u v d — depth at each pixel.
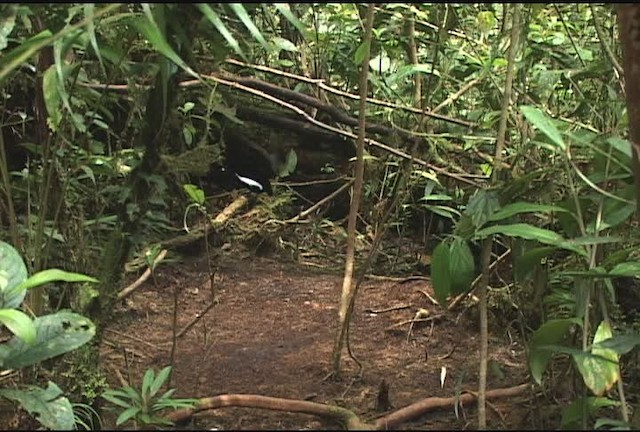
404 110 2.17
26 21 1.46
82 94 1.53
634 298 1.83
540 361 1.26
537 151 1.54
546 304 1.58
